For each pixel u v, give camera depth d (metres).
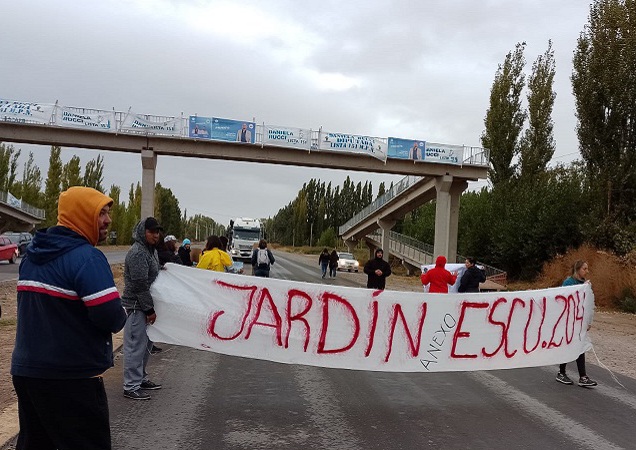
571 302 7.42
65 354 2.84
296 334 6.23
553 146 37.56
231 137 30.33
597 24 27.36
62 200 3.06
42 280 2.86
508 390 7.15
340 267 41.31
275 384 6.98
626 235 24.09
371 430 5.25
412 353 6.50
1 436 4.57
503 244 33.66
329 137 31.20
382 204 45.88
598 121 26.94
